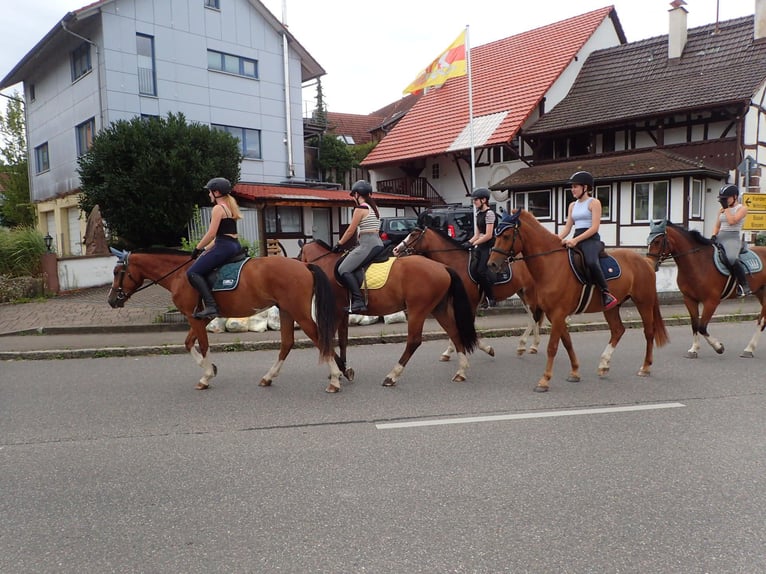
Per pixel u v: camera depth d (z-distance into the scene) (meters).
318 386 7.50
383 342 10.81
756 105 23.12
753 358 9.07
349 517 3.87
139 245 21.06
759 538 3.56
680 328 12.14
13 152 35.88
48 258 16.08
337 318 7.78
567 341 7.53
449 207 21.73
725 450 5.04
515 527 3.71
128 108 23.47
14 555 3.45
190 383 7.76
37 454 5.12
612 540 3.54
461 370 7.72
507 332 11.55
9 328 11.50
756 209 15.48
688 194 22.33
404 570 3.23
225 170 21.56
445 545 3.49
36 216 30.86
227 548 3.50
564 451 5.04
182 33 24.88
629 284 7.70
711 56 25.72
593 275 7.27
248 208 23.86
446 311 7.76
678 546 3.47
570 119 26.84
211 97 25.98
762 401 6.61
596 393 7.01
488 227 8.57
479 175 30.42
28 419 6.16
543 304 7.34
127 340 10.61
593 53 30.86
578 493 4.20
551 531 3.65
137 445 5.32
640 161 23.64
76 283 16.80
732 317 13.02
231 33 26.52
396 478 4.49
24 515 3.96
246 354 9.87
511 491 4.23
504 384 7.52
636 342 10.63
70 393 7.28
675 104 23.67
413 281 7.43
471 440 5.34
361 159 42.06
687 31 27.89
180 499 4.18
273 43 28.09
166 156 19.86
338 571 3.23
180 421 6.04
